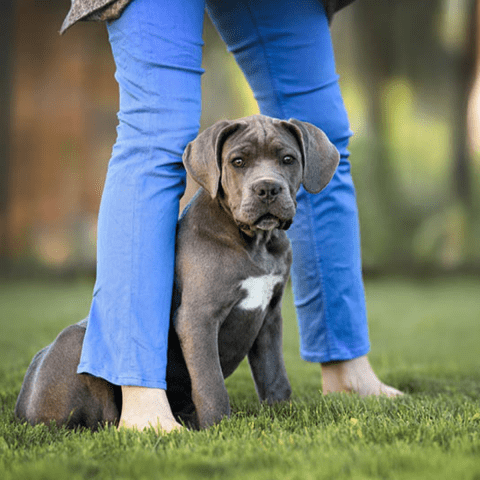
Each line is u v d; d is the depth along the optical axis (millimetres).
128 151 5707
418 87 35469
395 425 5117
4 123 30875
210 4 6645
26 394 5969
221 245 5613
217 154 5637
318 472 4023
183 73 5754
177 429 5238
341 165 6898
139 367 5438
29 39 33031
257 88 6863
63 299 20750
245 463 4297
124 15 5727
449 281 29609
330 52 6801
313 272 6828
